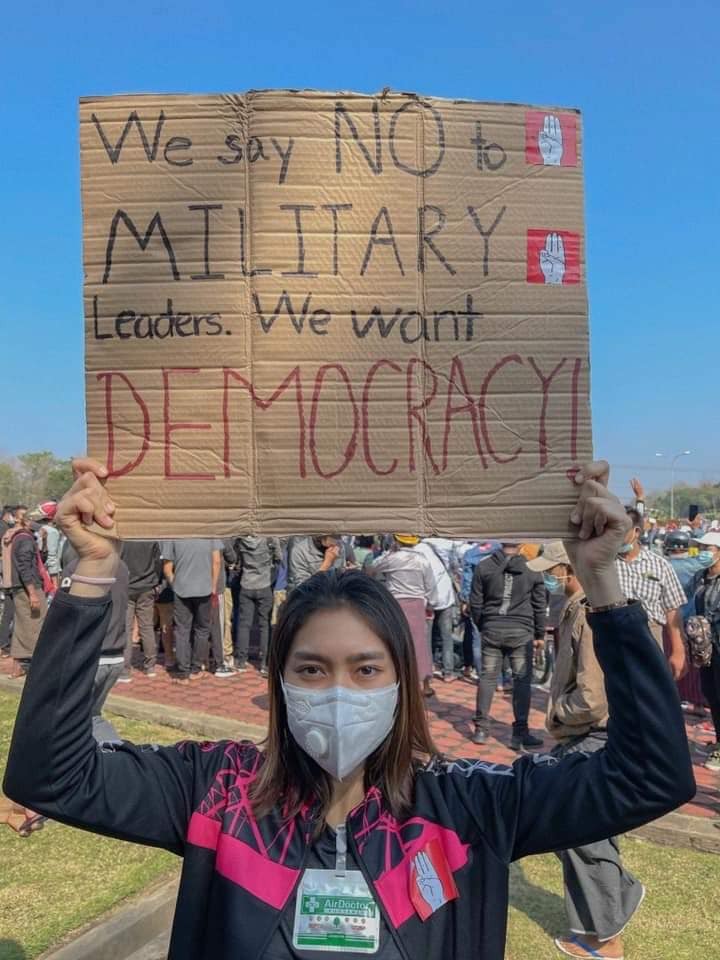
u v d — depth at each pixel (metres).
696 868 4.26
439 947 1.33
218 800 1.47
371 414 1.73
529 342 1.76
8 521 10.86
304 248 1.74
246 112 1.75
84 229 1.75
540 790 1.44
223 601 9.37
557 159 1.80
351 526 1.72
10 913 3.56
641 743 1.38
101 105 1.75
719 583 6.12
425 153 1.77
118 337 1.73
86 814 1.39
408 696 1.50
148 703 7.13
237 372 1.72
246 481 1.71
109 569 1.54
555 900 3.97
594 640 1.48
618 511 1.54
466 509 1.72
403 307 1.75
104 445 1.71
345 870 1.37
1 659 9.70
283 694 1.51
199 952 1.36
